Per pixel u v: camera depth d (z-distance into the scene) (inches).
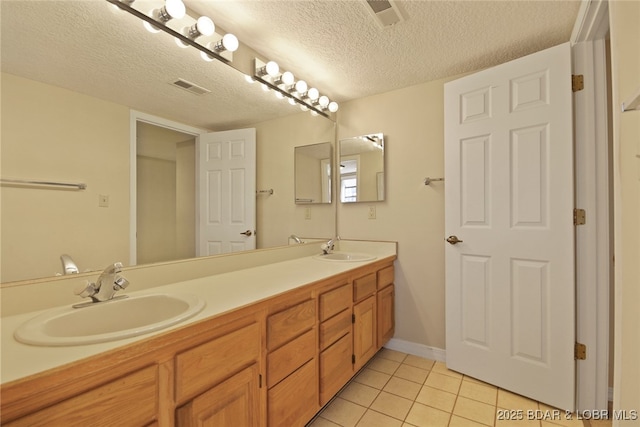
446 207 83.0
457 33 66.8
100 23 47.7
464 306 79.8
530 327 69.3
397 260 96.0
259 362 45.3
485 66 81.5
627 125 36.4
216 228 67.3
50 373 24.5
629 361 36.2
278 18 61.6
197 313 38.0
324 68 82.7
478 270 77.2
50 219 41.9
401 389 73.9
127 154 51.5
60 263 42.7
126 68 51.3
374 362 88.2
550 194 66.6
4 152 37.9
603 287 62.7
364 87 94.9
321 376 59.3
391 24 63.5
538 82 67.9
